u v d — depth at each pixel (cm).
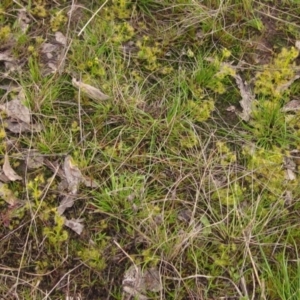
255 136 74
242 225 67
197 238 67
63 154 71
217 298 64
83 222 68
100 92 74
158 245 65
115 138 72
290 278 65
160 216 67
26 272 64
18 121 72
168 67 78
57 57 78
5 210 67
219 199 69
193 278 65
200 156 72
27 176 70
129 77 77
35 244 66
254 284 65
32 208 67
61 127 72
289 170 72
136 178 69
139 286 64
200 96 76
